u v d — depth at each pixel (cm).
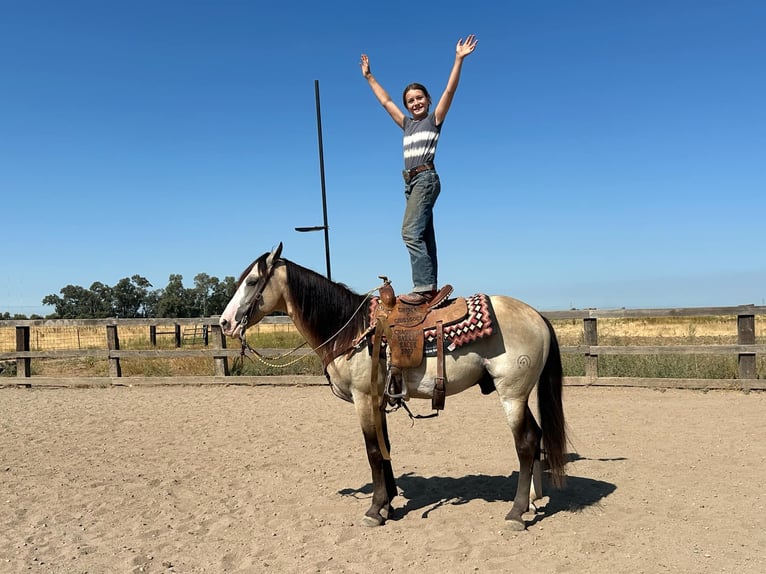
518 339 419
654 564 361
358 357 434
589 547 388
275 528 445
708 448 629
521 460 429
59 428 813
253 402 988
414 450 663
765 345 925
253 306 456
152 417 880
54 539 430
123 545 418
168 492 536
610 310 1006
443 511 470
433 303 432
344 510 479
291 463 626
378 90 490
